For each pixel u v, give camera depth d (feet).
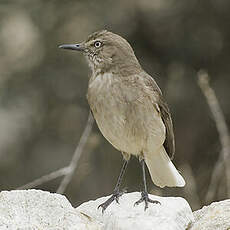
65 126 51.03
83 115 50.96
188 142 51.96
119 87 32.40
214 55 51.01
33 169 50.80
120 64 33.01
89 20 50.57
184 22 50.90
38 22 50.78
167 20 50.80
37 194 30.01
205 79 44.42
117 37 33.65
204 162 51.98
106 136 33.42
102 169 50.80
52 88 50.78
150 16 50.72
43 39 50.78
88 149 47.14
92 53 33.88
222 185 46.85
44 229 28.48
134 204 31.12
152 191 45.11
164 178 34.96
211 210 29.94
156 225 28.14
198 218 30.27
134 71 32.96
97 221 30.22
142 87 32.53
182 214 29.94
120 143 33.35
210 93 43.32
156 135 33.06
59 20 50.83
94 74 33.60
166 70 51.03
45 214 29.25
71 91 50.83
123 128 32.58
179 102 50.80
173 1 50.72
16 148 50.83
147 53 51.19
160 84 50.78
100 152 50.90
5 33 50.72
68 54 50.62
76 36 50.44
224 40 51.03
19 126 50.57
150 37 51.01
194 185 46.78
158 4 50.78
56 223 28.86
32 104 50.57
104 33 33.94
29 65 50.78
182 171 48.44
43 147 51.06
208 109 50.80
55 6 50.93
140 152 33.71
